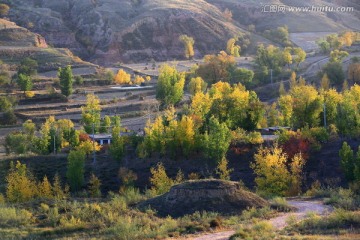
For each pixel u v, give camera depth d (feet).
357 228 119.44
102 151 277.64
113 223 138.72
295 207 159.12
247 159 238.68
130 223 135.74
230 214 150.00
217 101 278.26
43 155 274.98
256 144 247.70
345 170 206.08
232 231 128.16
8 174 232.32
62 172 248.93
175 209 152.76
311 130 243.60
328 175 218.59
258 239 109.50
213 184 160.56
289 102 284.41
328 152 234.38
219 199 156.04
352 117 251.80
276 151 206.59
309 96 277.85
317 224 124.06
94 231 133.28
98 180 219.20
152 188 206.90
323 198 180.45
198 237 123.03
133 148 263.70
